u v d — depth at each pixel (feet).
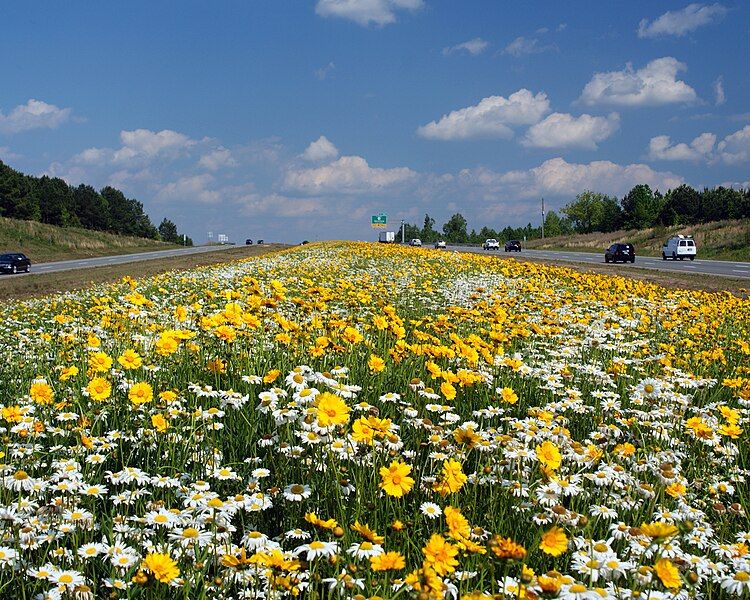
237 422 13.83
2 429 12.19
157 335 22.45
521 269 71.82
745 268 118.21
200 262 158.92
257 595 7.82
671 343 29.40
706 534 10.42
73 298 49.90
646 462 12.66
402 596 7.69
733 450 14.53
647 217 286.05
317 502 10.36
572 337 26.63
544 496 10.03
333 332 19.79
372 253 108.06
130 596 7.95
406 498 10.98
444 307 38.73
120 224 378.73
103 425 13.76
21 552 8.38
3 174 266.98
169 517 9.03
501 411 14.30
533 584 7.02
